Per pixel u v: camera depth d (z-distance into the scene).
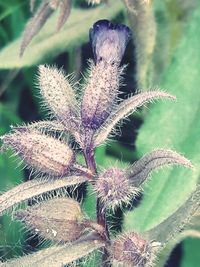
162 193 0.09
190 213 0.07
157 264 0.08
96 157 0.09
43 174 0.06
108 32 0.07
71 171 0.06
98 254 0.07
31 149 0.06
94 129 0.06
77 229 0.06
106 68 0.06
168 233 0.07
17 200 0.06
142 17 0.09
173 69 0.09
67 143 0.06
